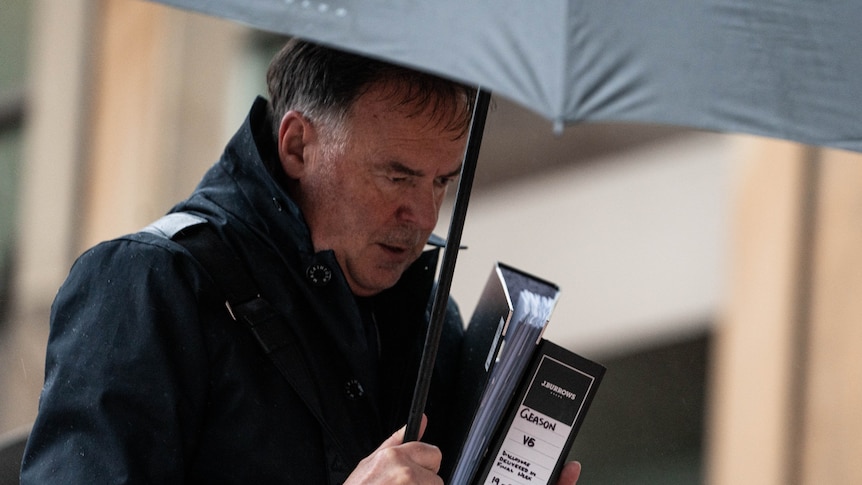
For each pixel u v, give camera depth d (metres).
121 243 5.08
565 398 5.14
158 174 15.39
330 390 5.20
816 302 12.94
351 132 5.25
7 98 16.22
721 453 14.23
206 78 15.55
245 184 5.32
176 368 4.91
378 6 3.98
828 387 12.71
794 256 13.20
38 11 16.34
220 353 5.02
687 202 15.62
